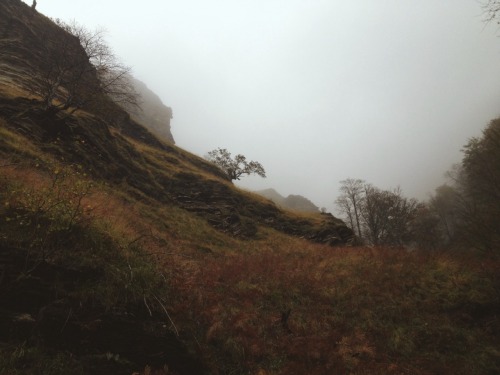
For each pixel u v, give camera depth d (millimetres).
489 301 10109
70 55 21531
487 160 11531
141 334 5809
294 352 7637
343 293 11453
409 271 13070
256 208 31562
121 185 19844
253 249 21344
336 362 7543
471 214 11859
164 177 27656
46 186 7980
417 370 7719
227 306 8773
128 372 5188
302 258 17094
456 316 10031
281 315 9141
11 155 12156
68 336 5109
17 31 29828
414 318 9977
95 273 6223
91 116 22891
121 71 22750
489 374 7688
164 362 5723
